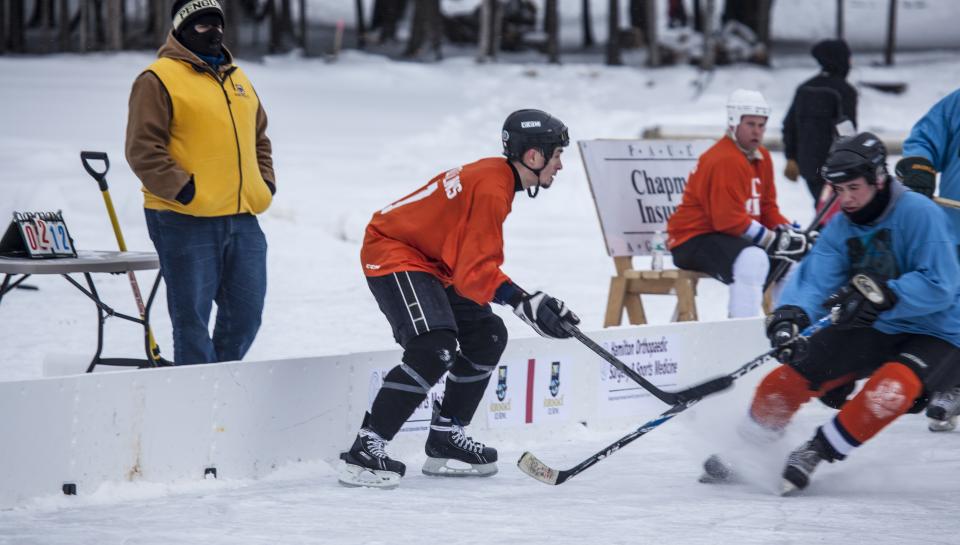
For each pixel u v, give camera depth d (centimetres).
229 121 1759
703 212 2411
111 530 1227
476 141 7469
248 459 1532
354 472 1490
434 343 1484
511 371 1788
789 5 15750
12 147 6128
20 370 2228
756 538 1205
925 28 14600
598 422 1916
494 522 1283
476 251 1458
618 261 2605
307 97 9312
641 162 2673
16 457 1335
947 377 1430
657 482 1524
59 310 2916
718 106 8331
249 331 1842
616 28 11394
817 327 1467
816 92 2991
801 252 2342
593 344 1448
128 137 1700
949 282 1391
